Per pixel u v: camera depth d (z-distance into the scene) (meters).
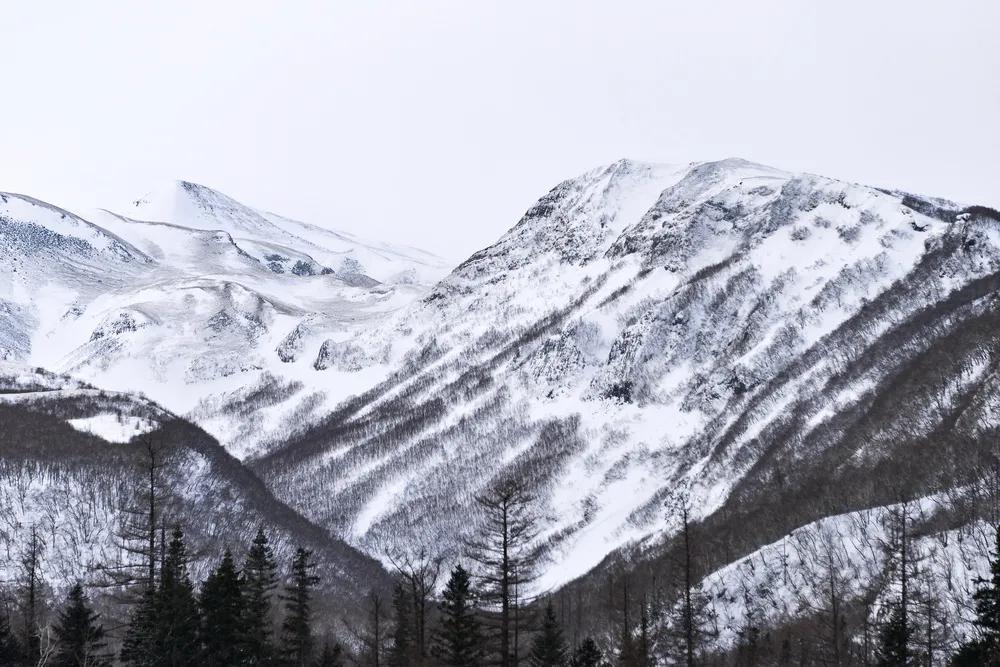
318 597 145.75
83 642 81.94
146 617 75.94
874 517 124.62
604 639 115.56
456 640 68.00
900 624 76.69
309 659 89.38
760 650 101.75
